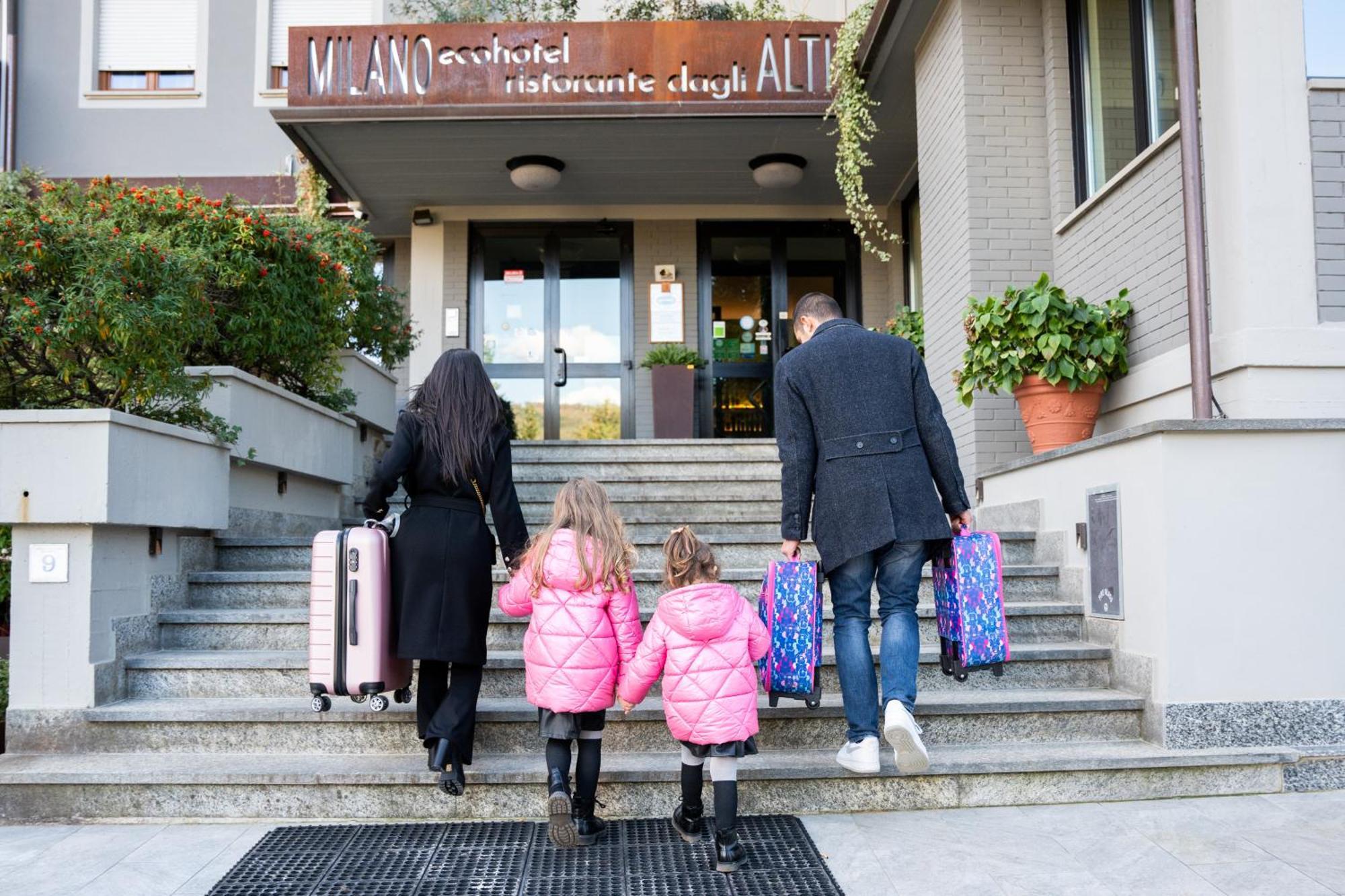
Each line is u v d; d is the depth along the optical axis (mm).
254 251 5168
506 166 8188
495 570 4180
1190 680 3320
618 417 9141
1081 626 4016
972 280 5750
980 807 3170
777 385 3238
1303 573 3346
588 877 2646
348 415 6336
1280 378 3766
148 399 4102
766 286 9266
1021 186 5812
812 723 3430
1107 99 5379
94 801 3164
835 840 2887
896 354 3174
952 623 3180
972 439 5688
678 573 2795
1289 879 2547
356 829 3039
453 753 2945
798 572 3141
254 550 4637
